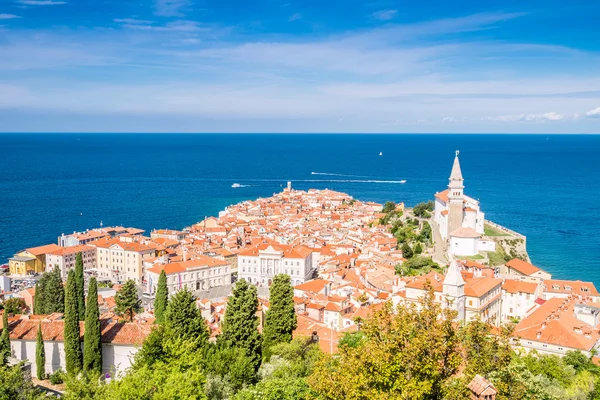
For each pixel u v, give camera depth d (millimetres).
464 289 159500
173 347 92438
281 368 100938
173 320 114250
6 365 94000
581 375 103625
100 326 123750
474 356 69062
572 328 143375
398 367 58625
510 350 70938
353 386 59688
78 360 122062
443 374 61375
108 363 124312
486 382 60688
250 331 117125
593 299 178375
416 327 62688
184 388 75812
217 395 87812
